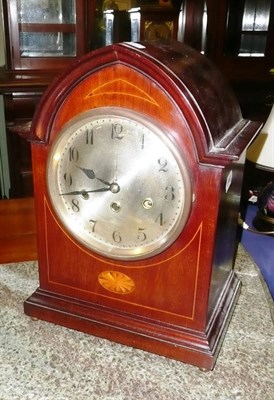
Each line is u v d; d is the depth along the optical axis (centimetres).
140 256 71
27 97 175
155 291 74
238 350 77
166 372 72
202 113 63
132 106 65
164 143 63
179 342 74
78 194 72
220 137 67
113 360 74
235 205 82
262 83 201
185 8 200
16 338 78
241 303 89
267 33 197
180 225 67
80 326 79
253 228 118
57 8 180
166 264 72
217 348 74
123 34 196
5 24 177
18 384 69
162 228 69
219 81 75
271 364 74
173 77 62
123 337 77
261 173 148
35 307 82
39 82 172
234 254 102
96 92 66
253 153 109
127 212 70
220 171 63
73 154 70
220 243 73
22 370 71
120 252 73
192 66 70
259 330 82
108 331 78
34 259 102
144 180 67
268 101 205
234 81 196
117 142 66
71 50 187
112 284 77
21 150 187
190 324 74
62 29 182
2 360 73
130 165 67
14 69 183
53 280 82
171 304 74
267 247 112
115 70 64
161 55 66
